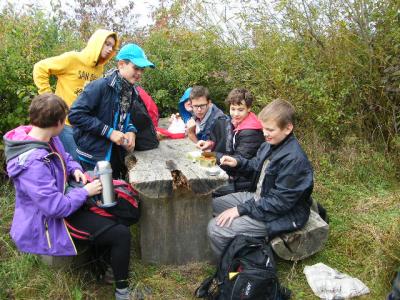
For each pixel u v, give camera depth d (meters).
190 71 5.37
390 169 4.57
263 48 5.16
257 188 3.31
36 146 2.56
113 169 3.71
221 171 3.05
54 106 2.56
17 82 4.45
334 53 4.93
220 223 3.07
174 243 3.17
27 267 3.01
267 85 5.12
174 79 5.46
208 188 2.94
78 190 2.66
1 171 4.29
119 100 3.45
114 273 2.77
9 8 5.23
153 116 4.35
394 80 4.65
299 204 3.05
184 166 3.18
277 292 2.74
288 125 2.98
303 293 2.92
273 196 2.98
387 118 4.94
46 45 5.20
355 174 4.52
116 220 2.80
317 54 5.01
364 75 4.93
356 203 4.05
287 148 3.00
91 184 2.70
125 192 2.89
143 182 2.87
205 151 3.56
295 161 2.92
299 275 3.11
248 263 2.72
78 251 2.82
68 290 2.81
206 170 3.07
